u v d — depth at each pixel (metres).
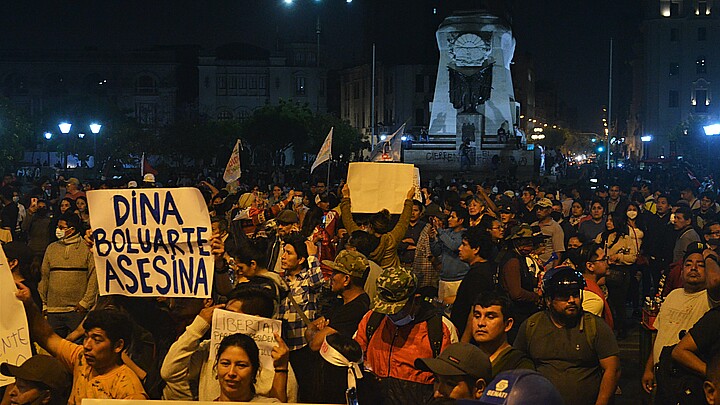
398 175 11.59
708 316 6.68
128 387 5.91
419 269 11.67
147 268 6.71
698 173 46.91
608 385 6.81
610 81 73.25
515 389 3.19
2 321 6.39
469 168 51.12
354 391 5.76
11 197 20.45
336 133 94.19
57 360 6.03
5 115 52.22
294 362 6.76
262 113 92.19
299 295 8.39
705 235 12.99
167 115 122.44
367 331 6.93
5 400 5.94
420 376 6.72
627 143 139.00
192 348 6.25
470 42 52.38
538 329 7.00
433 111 53.66
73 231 10.62
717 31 112.31
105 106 92.81
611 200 20.20
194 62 128.00
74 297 10.62
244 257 7.55
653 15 113.75
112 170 81.50
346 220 11.37
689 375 6.73
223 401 5.49
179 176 58.66
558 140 164.88
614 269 13.77
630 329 14.67
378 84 116.00
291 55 124.50
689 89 112.75
